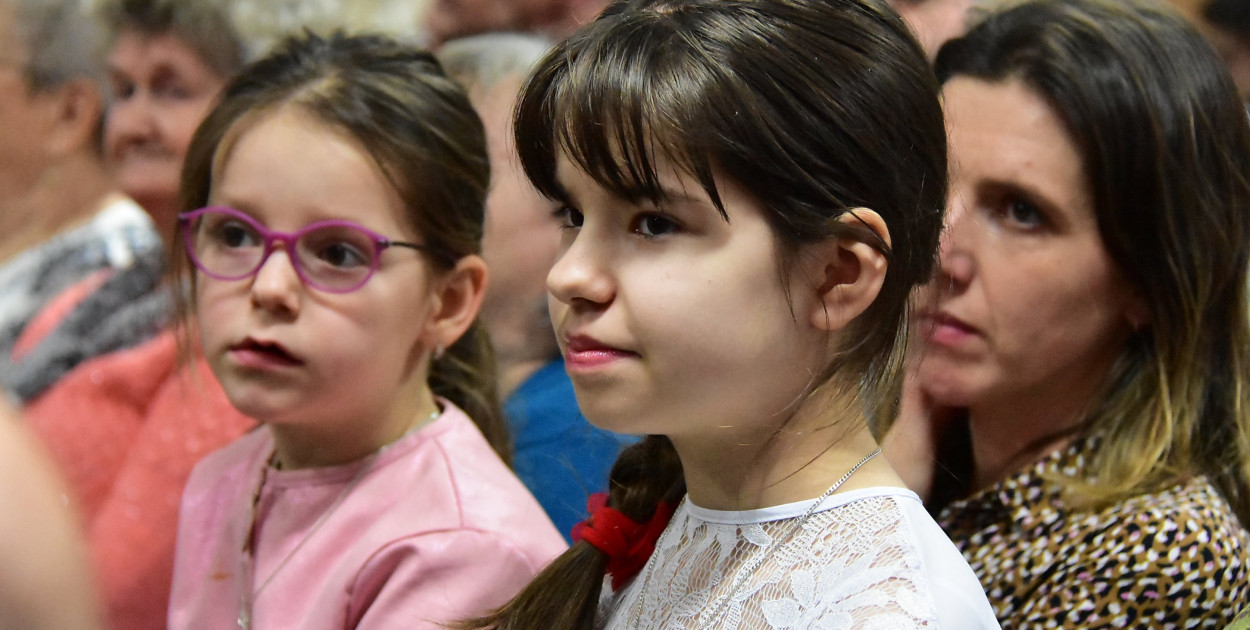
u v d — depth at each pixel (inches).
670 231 46.7
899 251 48.9
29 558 40.1
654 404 47.3
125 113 108.0
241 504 77.4
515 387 94.5
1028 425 72.3
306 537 71.9
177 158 107.0
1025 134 66.4
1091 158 65.3
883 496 49.9
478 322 82.6
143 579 92.5
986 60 69.4
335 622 68.1
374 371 69.3
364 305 67.9
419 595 65.9
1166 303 67.5
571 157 47.6
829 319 47.7
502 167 96.4
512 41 104.4
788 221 45.9
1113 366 70.5
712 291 45.8
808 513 49.9
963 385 69.4
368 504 70.7
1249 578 65.3
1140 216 66.1
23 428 45.0
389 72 71.7
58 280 111.5
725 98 45.3
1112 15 68.0
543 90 50.0
